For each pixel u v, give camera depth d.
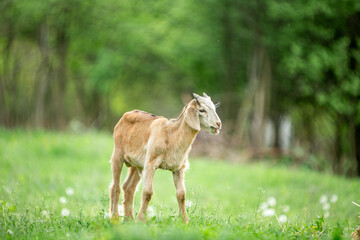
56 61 31.03
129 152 9.16
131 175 9.48
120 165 9.38
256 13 26.28
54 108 33.44
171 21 30.58
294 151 25.84
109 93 36.31
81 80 37.09
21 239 7.48
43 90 29.50
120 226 7.41
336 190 16.23
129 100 40.97
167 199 13.16
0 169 16.12
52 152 20.11
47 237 7.48
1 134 22.98
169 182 16.73
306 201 13.87
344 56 25.41
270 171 19.89
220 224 8.42
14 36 29.84
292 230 8.39
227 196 14.48
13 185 12.83
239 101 31.73
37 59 33.41
